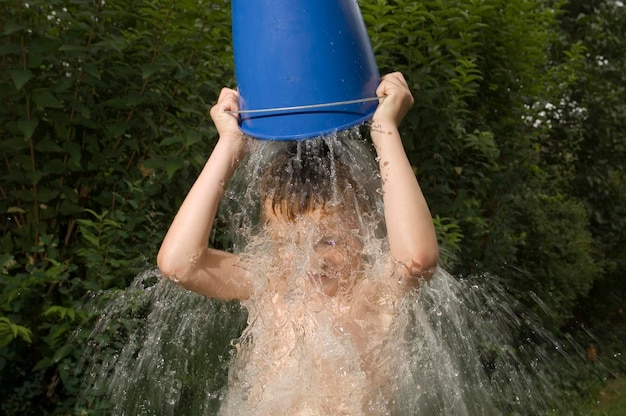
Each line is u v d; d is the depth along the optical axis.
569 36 8.46
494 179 5.09
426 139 4.31
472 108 5.24
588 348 5.68
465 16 4.32
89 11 3.39
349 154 2.09
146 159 3.54
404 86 1.96
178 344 2.99
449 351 2.78
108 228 3.23
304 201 1.98
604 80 7.92
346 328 1.94
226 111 2.02
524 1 5.30
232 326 3.01
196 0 3.47
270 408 1.92
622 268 7.35
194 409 3.03
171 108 3.62
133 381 3.06
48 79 3.38
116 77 3.45
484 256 4.93
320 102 1.90
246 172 2.44
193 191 1.95
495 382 3.49
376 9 3.98
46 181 3.40
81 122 3.32
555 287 6.10
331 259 1.97
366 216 2.04
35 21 3.40
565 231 6.34
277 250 2.02
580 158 7.84
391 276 1.89
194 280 1.95
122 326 3.19
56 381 3.35
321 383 1.90
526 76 5.45
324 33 1.91
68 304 3.23
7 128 3.26
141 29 3.64
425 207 1.83
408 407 2.17
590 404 4.53
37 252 3.40
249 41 1.95
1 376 3.24
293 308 1.97
